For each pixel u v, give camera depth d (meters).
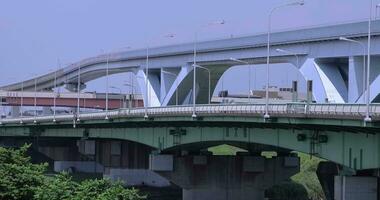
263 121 56.34
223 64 113.88
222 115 62.72
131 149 101.88
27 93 183.00
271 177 78.75
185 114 68.75
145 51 137.00
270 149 76.94
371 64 81.06
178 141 74.25
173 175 78.88
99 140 105.69
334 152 50.44
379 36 78.44
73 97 178.62
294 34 94.25
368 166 45.91
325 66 90.69
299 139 53.94
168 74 130.75
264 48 101.75
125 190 21.11
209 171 79.38
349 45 83.69
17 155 23.77
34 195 21.06
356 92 82.62
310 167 99.25
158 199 86.31
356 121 44.88
